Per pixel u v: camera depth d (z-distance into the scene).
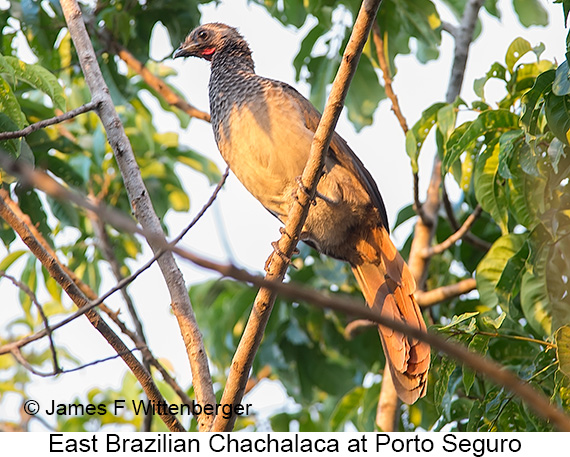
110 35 11.48
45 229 10.12
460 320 7.43
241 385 7.21
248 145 8.98
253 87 9.27
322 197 8.85
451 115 8.66
